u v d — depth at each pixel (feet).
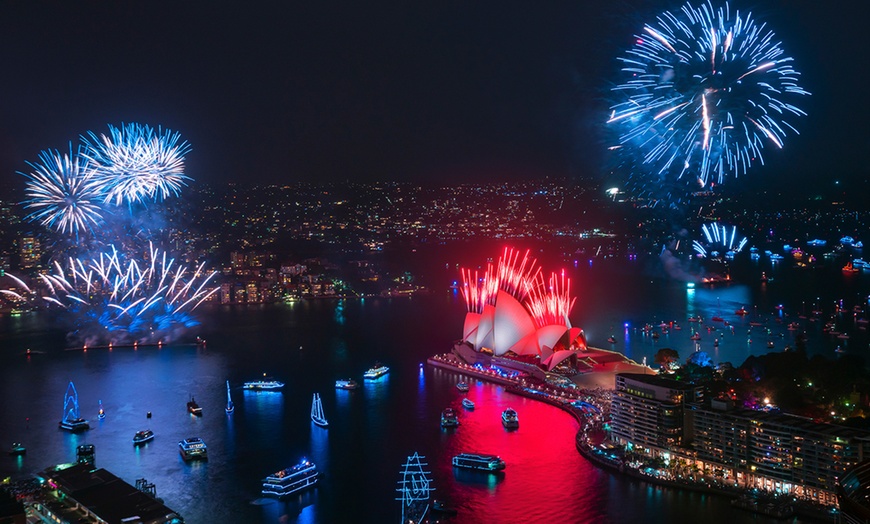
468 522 542.16
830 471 528.22
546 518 542.98
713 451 590.96
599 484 597.11
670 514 539.29
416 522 543.39
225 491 613.52
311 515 565.53
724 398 606.55
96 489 555.28
